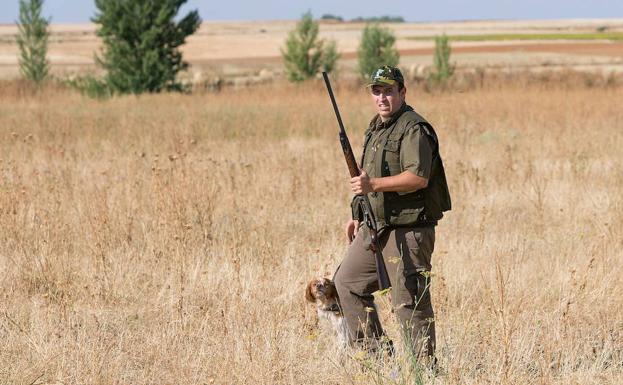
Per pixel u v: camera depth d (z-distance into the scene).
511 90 54.09
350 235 9.76
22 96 57.56
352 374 9.09
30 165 23.23
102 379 9.13
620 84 60.91
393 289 9.07
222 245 14.63
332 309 9.70
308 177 20.17
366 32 80.12
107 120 37.44
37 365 9.45
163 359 9.75
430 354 9.12
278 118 37.88
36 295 12.35
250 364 9.23
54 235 14.77
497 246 14.49
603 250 13.31
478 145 28.45
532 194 19.06
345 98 53.22
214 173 20.16
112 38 71.75
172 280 12.55
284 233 16.14
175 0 71.94
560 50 147.12
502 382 8.70
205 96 57.34
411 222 8.96
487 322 10.59
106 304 11.95
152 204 16.81
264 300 11.65
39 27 80.38
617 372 9.42
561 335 9.91
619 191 19.28
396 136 8.88
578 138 28.69
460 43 195.12
